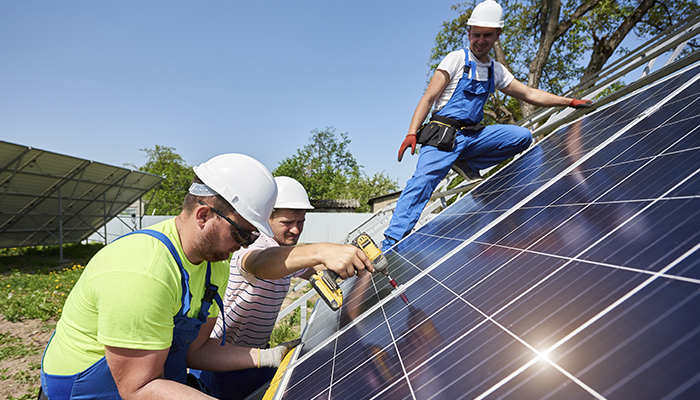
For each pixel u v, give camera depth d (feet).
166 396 5.02
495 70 13.09
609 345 2.72
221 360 7.85
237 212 5.41
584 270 3.94
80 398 5.49
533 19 69.62
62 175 58.70
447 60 12.42
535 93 13.80
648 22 62.03
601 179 6.28
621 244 3.89
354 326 7.11
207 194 5.47
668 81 9.39
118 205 82.28
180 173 202.08
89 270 5.30
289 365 7.13
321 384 5.32
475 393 3.21
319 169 183.93
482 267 6.10
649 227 3.79
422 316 5.73
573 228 5.18
